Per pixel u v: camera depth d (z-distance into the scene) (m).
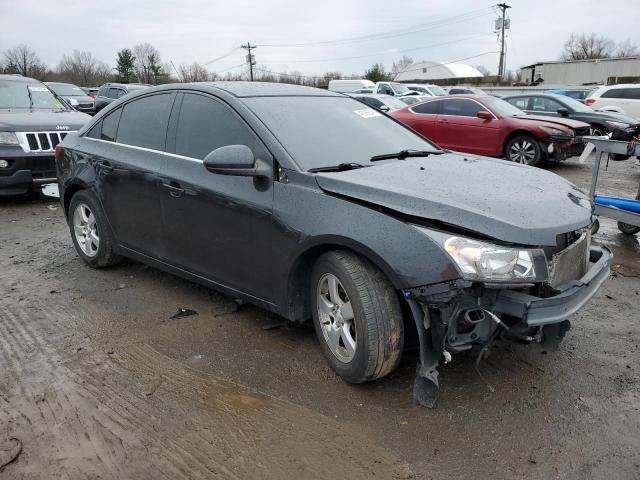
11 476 2.44
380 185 2.96
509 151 11.63
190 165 3.83
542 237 2.68
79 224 5.08
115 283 4.72
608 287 4.69
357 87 28.72
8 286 4.66
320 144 3.55
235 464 2.52
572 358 3.44
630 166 12.43
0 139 7.39
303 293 3.37
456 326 2.75
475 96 12.41
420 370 2.84
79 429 2.76
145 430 2.75
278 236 3.24
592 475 2.46
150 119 4.31
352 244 2.87
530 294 2.78
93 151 4.73
